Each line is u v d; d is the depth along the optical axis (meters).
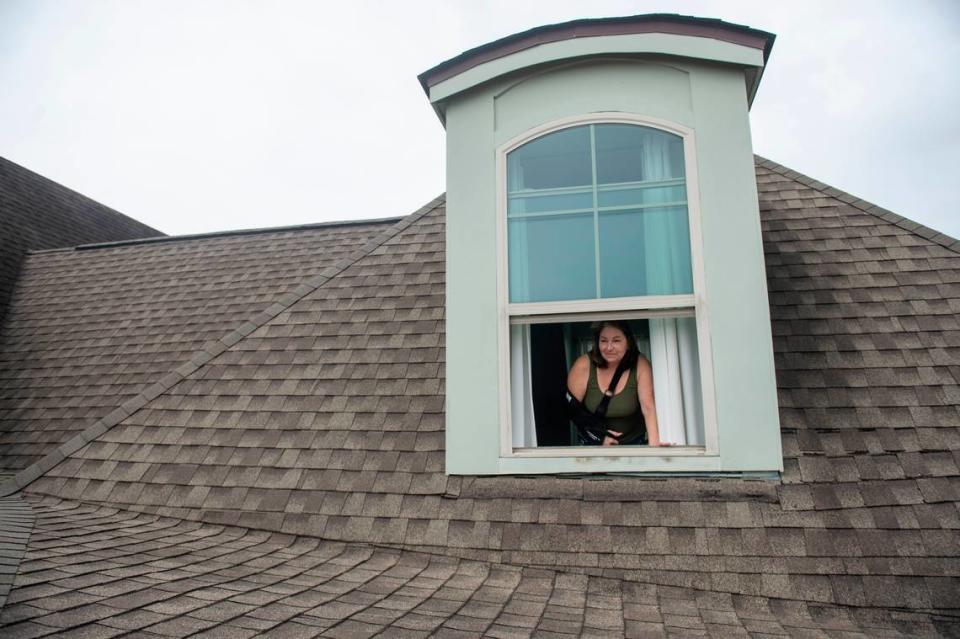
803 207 6.84
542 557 4.51
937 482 4.49
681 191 5.15
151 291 10.58
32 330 10.27
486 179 5.40
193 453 5.98
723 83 5.18
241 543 4.93
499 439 5.03
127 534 4.93
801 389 5.13
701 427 4.93
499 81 5.53
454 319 5.26
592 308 5.05
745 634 3.63
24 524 4.83
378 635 3.26
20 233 13.00
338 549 4.87
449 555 4.65
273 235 11.48
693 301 4.92
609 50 5.25
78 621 3.07
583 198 5.29
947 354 5.22
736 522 4.45
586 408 5.21
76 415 8.14
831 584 4.10
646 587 4.24
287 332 7.13
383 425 5.76
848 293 5.82
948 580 4.05
